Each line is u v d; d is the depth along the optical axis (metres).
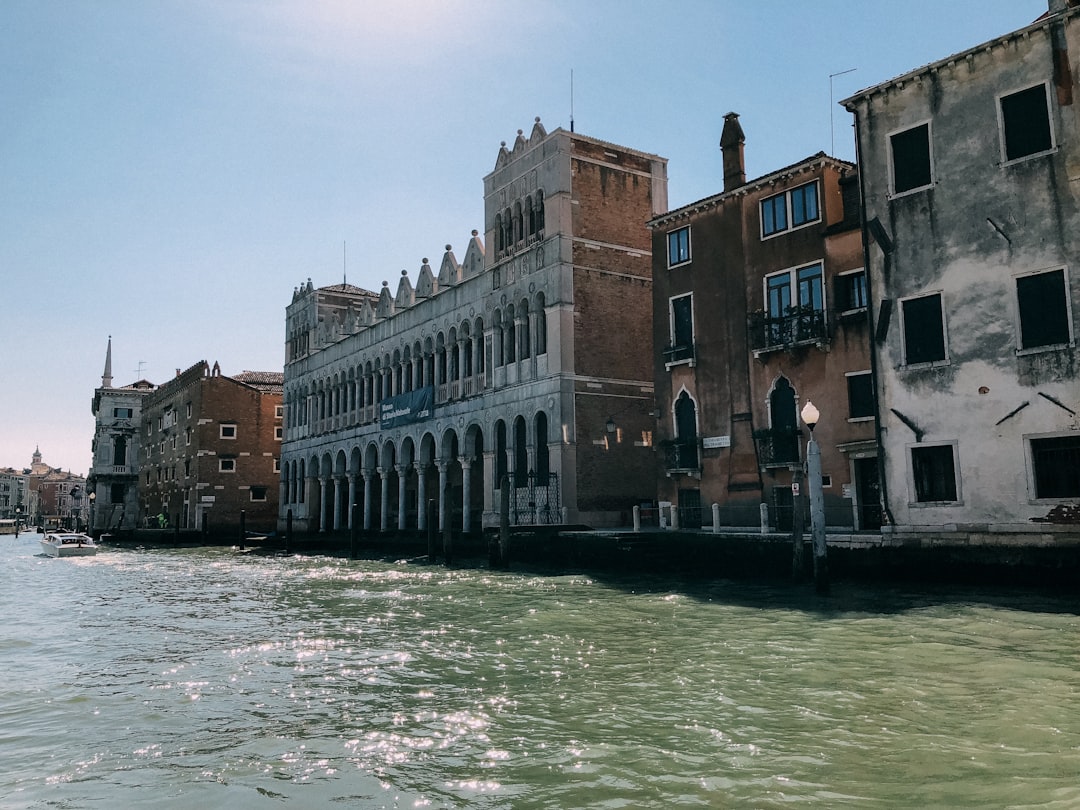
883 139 19.28
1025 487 16.45
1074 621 12.12
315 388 51.84
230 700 9.42
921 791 5.84
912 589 16.42
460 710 8.50
